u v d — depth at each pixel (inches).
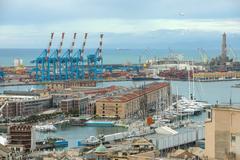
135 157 7800.2
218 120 5910.4
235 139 5787.4
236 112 5777.6
